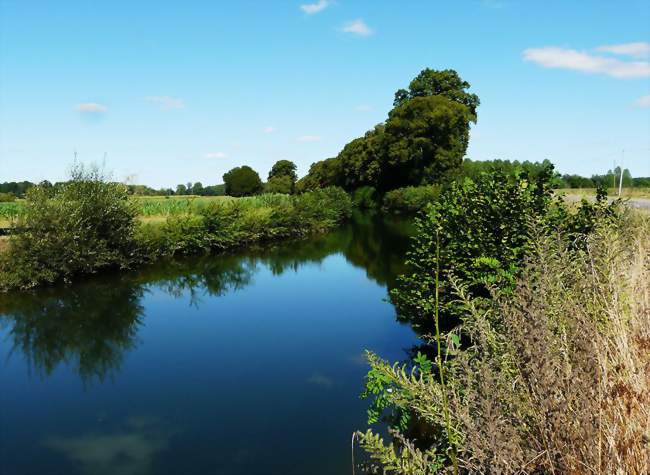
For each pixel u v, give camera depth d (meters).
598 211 5.85
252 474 5.11
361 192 55.81
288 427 6.11
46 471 5.41
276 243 26.88
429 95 46.12
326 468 5.08
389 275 16.33
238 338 10.07
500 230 6.79
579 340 2.55
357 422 6.08
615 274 3.44
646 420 2.27
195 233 22.12
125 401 7.22
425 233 7.91
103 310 12.54
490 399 2.35
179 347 9.62
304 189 81.12
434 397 3.03
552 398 2.27
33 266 14.79
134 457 5.60
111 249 17.61
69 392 7.61
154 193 48.22
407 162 44.34
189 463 5.43
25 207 15.59
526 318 2.63
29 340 10.20
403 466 2.79
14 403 7.25
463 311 6.07
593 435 2.15
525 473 2.16
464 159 44.34
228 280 16.38
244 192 77.94
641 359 2.86
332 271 17.61
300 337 9.95
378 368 3.83
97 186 17.45
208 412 6.71
